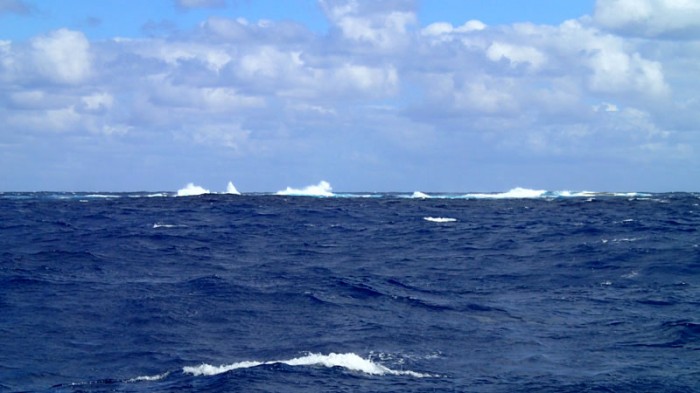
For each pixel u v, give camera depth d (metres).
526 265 42.31
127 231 62.03
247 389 18.17
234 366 20.88
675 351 22.30
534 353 22.23
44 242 53.78
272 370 19.88
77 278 36.06
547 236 57.84
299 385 18.61
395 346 23.02
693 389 18.33
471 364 20.97
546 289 34.19
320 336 24.38
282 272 39.50
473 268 41.81
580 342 23.62
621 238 53.12
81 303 29.45
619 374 19.70
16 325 25.72
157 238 56.72
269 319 27.11
